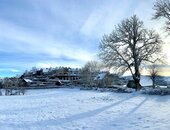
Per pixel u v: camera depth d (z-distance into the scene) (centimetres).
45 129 1183
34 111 1888
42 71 11781
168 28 3650
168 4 3609
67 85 8800
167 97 2719
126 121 1288
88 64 7956
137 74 4562
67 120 1416
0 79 7938
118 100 2588
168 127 1079
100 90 4812
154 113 1516
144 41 4547
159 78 6594
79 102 2520
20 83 7256
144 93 3312
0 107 2236
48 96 3788
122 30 4584
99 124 1251
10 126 1283
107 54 4703
